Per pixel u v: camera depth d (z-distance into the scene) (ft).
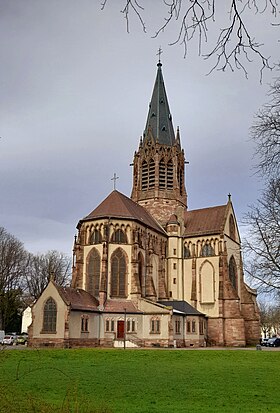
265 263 161.38
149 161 392.06
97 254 307.17
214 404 84.33
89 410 66.33
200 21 32.37
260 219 270.46
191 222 380.99
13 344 351.25
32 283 465.06
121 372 135.44
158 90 416.87
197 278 351.46
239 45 33.83
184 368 149.28
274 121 69.51
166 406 81.82
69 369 142.61
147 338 288.71
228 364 165.27
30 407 63.36
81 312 268.41
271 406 82.74
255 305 368.27
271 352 219.00
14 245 430.61
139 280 309.22
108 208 321.73
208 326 334.44
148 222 347.56
